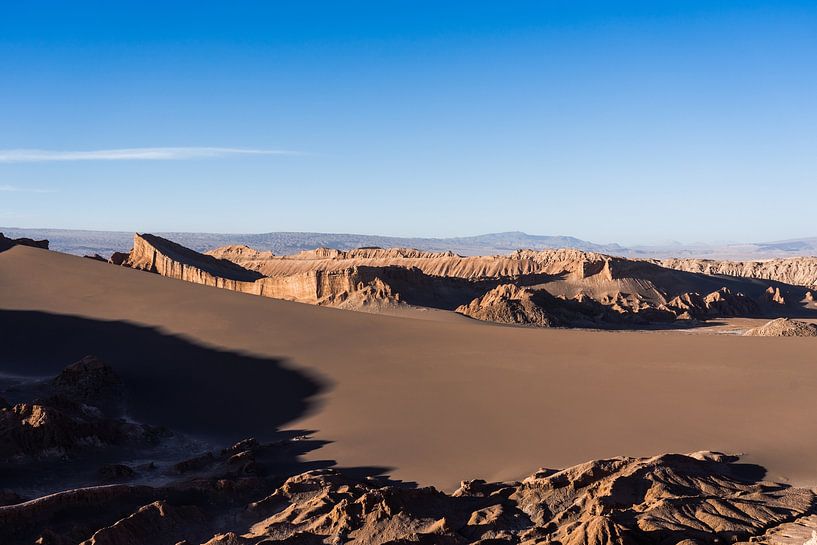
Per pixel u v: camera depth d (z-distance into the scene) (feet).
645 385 177.37
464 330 241.55
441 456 138.31
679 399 165.68
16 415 139.54
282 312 262.47
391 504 103.60
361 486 116.67
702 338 221.25
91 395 178.19
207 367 204.03
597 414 158.61
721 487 110.63
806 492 106.93
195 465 134.72
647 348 211.20
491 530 99.40
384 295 432.66
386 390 182.60
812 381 173.47
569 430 149.59
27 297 265.75
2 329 230.68
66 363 205.36
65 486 122.83
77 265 311.88
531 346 219.20
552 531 98.78
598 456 134.62
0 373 195.21
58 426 139.03
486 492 116.16
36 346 218.38
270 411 173.06
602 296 571.69
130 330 234.99
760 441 137.18
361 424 159.43
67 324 238.07
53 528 100.27
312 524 103.60
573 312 483.92
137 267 473.67
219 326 242.17
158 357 211.41
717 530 93.20
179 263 469.57
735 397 164.86
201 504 113.39
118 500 108.99
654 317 515.50
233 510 113.09
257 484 121.39
